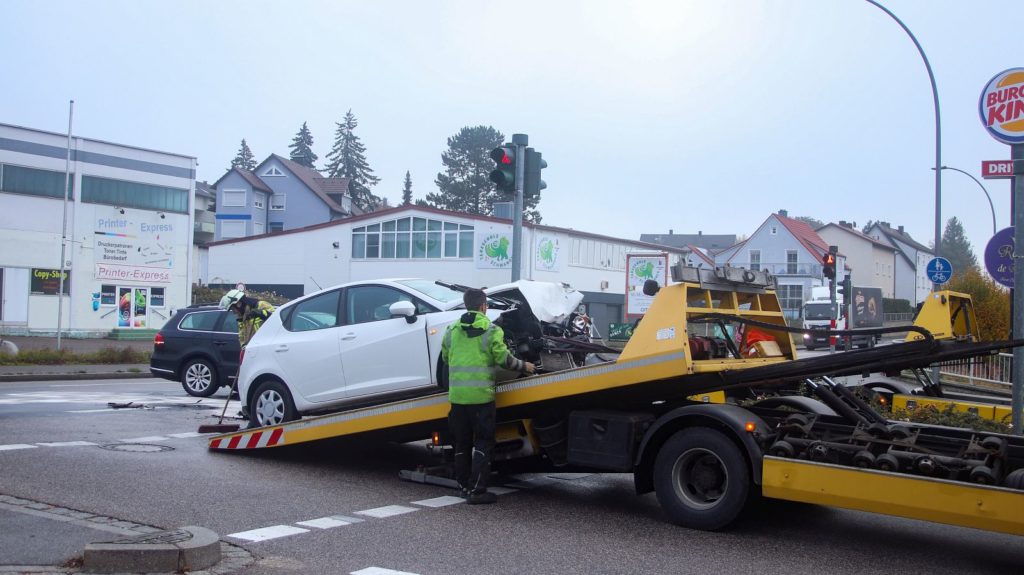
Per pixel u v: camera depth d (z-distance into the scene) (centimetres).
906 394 1103
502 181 1209
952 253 15238
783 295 7612
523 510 756
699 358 725
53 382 2095
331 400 957
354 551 610
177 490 788
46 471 847
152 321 4394
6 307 3900
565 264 4909
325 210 7331
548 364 840
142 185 4366
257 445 954
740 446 673
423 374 889
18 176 3941
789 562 606
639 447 722
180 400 1535
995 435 672
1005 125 913
